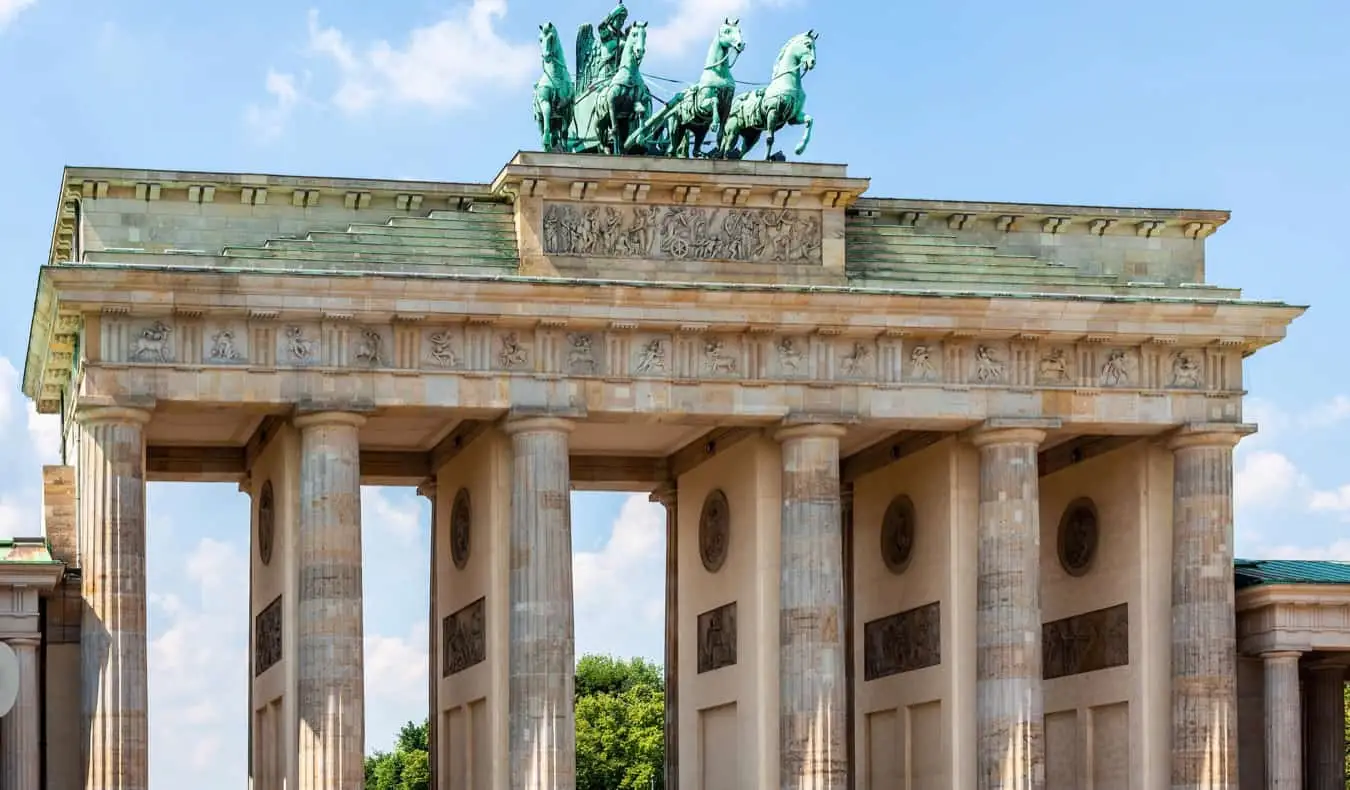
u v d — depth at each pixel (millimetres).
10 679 79938
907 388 138000
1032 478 139500
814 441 136625
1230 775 140250
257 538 146125
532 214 135250
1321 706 157500
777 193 138000
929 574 145625
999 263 143125
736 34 140375
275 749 137250
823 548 136000
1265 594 144125
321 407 129500
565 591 132750
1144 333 140625
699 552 150625
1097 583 149625
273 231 134375
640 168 136250
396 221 134625
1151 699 143625
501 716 135250
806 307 135500
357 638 129500
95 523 126438
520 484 133125
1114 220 147250
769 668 139250
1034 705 137625
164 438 148125
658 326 134250
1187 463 142625
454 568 146625
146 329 128125
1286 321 142375
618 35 146375
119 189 132375
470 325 132625
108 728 124938
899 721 149375
